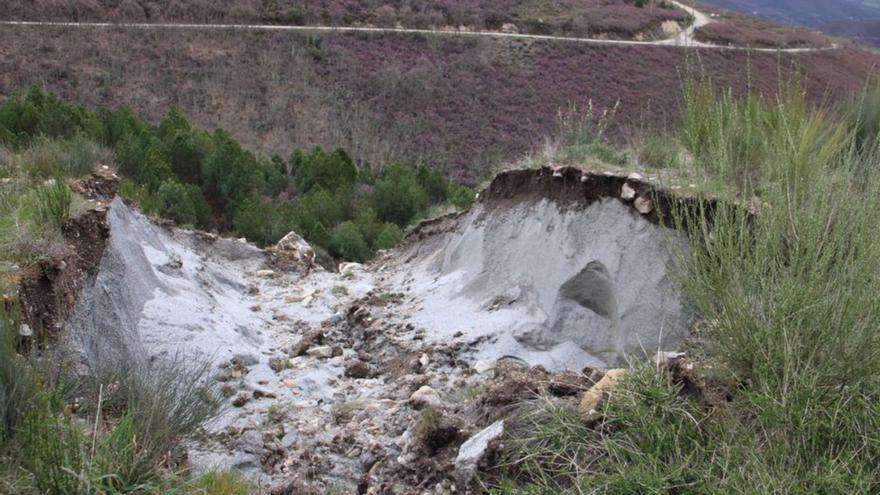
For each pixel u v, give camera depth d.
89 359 5.21
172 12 59.62
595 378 4.39
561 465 3.61
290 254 12.01
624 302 6.68
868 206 3.97
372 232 19.19
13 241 5.31
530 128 46.97
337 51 56.44
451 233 10.55
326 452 5.04
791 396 3.37
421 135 45.88
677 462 3.37
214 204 22.59
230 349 6.84
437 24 62.72
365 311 8.38
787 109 6.59
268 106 48.75
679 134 7.56
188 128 26.80
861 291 3.59
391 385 6.41
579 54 57.53
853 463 3.18
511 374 4.64
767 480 3.11
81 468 3.23
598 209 7.36
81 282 5.75
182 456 4.23
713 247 4.54
